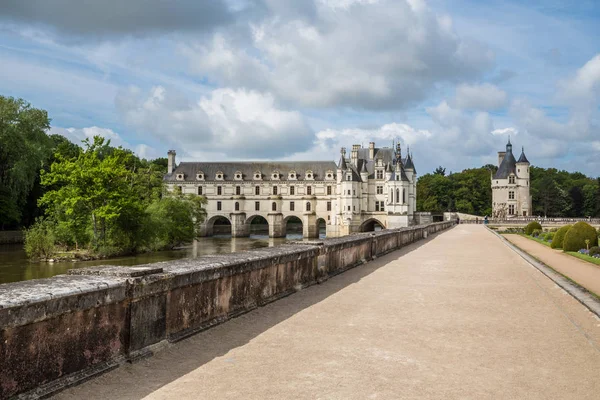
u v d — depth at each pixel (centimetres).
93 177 6253
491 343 950
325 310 1238
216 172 13988
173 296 914
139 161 11056
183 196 9338
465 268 2214
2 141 7369
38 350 639
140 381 723
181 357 837
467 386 720
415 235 4431
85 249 6575
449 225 9431
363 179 13250
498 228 9388
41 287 697
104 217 6284
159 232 7281
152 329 851
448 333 1021
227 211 13738
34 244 6012
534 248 3872
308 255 1630
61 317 673
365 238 2470
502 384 730
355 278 1836
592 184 16212
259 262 1258
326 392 689
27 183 7675
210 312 1046
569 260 2756
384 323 1104
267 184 13675
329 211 13550
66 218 6475
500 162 15062
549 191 15438
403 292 1523
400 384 724
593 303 1316
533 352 894
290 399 663
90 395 666
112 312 767
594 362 840
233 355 854
